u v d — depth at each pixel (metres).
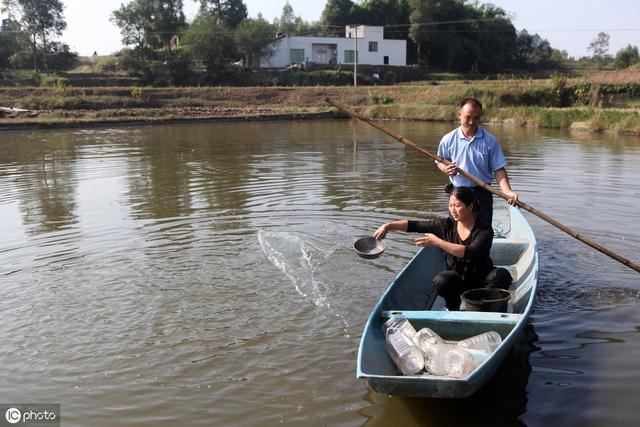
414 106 30.28
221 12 58.09
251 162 13.84
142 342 4.72
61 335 4.84
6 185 11.28
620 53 62.47
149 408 3.85
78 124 26.03
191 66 47.47
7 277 6.09
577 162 13.13
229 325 4.99
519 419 3.64
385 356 4.02
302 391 4.01
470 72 56.31
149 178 11.78
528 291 4.89
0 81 41.09
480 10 62.41
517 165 12.74
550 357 4.38
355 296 5.54
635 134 20.45
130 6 50.84
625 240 6.99
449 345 3.94
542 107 28.64
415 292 5.11
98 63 56.00
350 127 25.00
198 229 7.74
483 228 4.74
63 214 8.73
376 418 3.70
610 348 4.48
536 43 72.31
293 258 6.55
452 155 5.46
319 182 10.94
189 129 24.61
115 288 5.78
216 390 4.04
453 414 3.72
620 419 3.61
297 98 37.16
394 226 4.94
